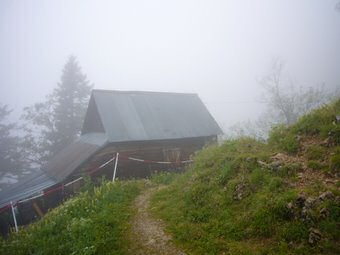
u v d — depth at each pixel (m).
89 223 6.95
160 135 18.31
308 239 4.42
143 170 18.14
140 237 6.20
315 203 4.84
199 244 5.33
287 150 7.41
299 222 4.75
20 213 16.88
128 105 20.05
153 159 18.62
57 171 17.70
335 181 5.35
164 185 11.28
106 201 8.88
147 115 19.81
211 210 6.45
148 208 8.16
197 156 10.58
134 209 8.24
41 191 15.46
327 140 6.68
